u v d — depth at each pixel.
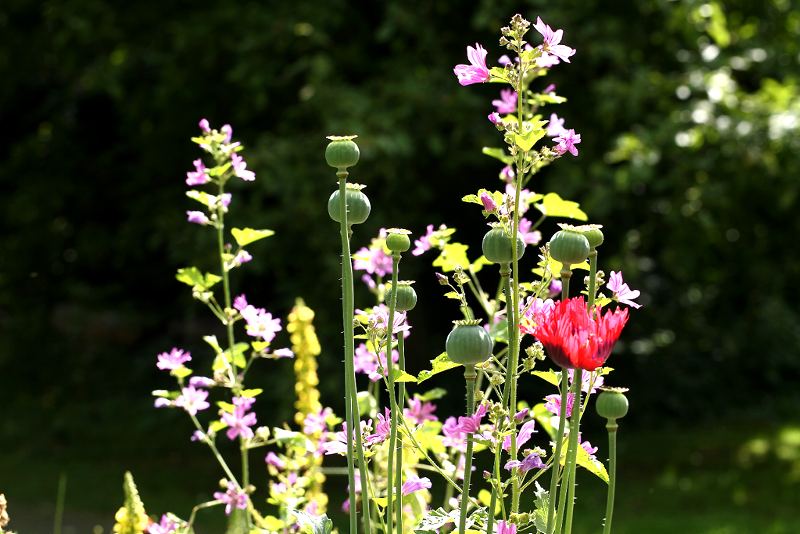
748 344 12.10
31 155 11.10
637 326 11.11
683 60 8.09
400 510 1.63
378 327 1.71
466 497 1.51
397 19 7.75
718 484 8.25
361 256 2.52
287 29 7.82
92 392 11.21
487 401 1.59
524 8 7.77
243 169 2.46
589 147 7.64
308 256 7.71
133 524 1.86
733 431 10.48
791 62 8.62
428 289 9.14
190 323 12.03
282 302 7.96
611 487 1.66
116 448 9.54
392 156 7.35
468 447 1.51
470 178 8.33
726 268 9.39
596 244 1.66
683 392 11.11
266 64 7.96
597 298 1.76
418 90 7.44
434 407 2.33
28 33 10.21
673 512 7.33
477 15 7.38
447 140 7.80
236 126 8.63
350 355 1.59
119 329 12.11
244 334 6.01
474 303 6.99
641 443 9.81
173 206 9.41
